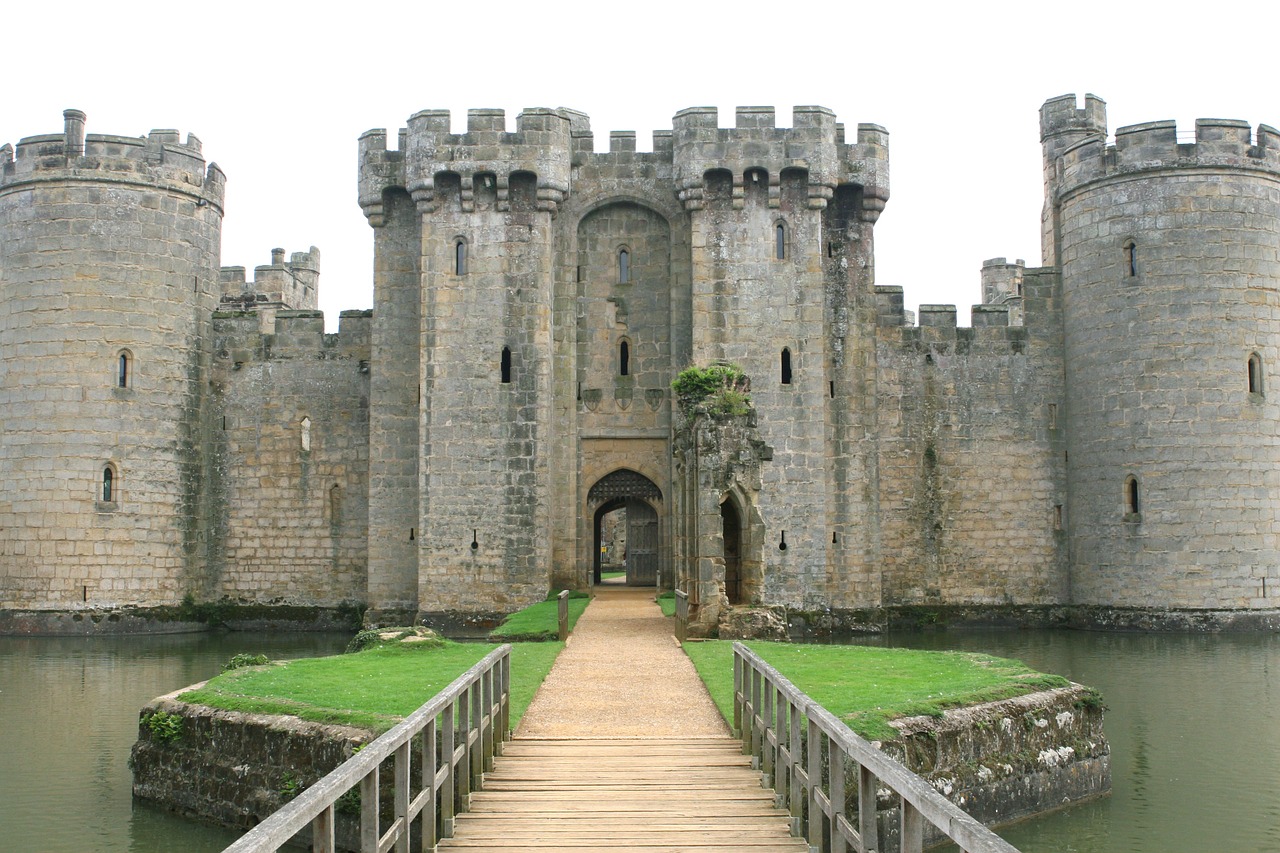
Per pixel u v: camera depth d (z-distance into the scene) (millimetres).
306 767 16828
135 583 41031
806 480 40438
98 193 41094
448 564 40406
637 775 15711
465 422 40719
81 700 27172
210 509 44750
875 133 42906
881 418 44094
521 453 40594
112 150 41344
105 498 40625
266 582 44438
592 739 17562
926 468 44062
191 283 43250
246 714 18141
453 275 41125
